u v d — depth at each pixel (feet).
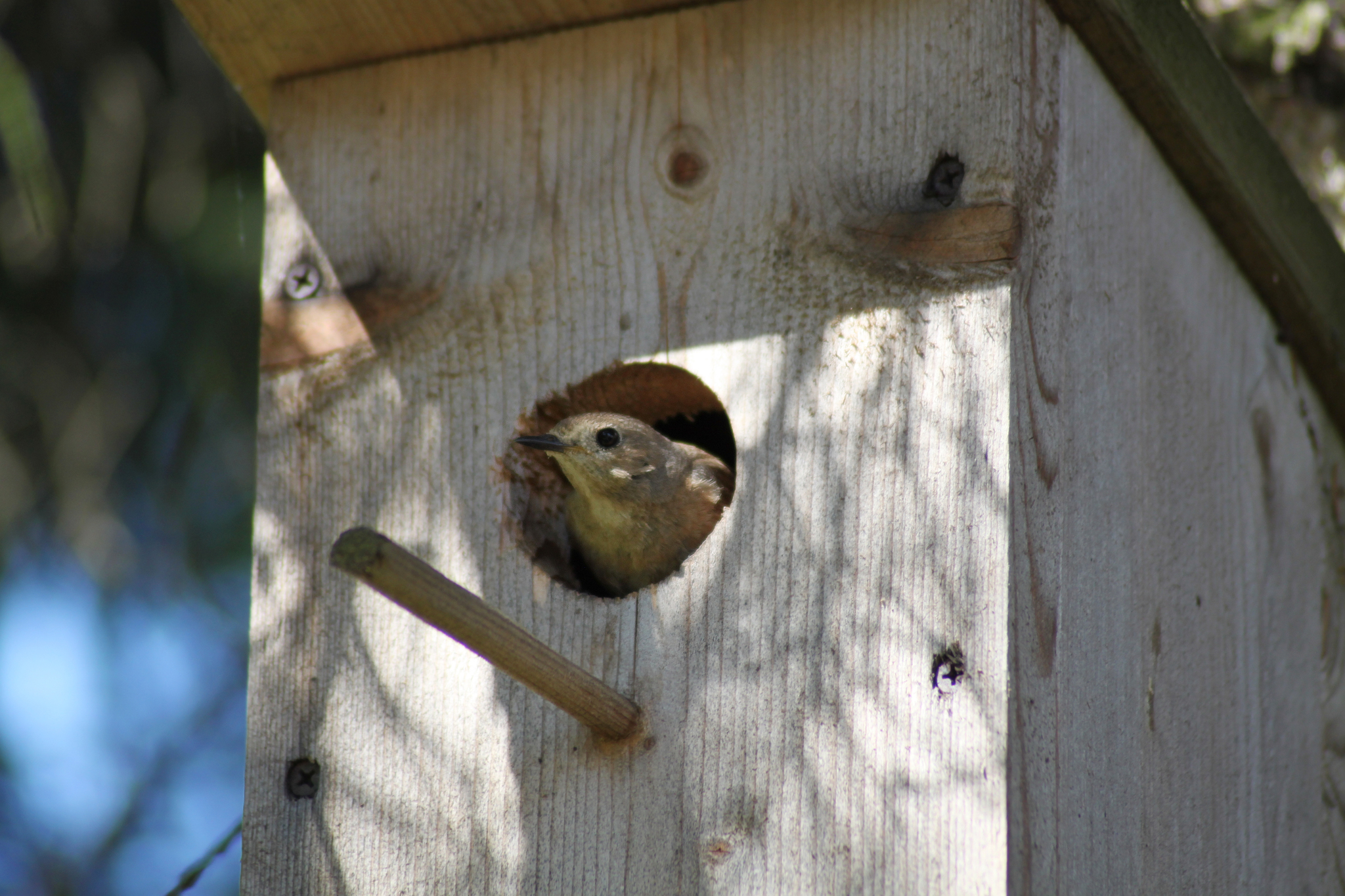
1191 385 22.98
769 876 18.39
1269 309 26.02
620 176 21.65
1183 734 21.26
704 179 21.13
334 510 21.91
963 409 18.66
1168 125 22.33
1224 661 22.80
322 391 22.35
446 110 22.85
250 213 36.47
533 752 20.11
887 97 20.18
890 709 18.22
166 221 36.60
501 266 21.98
